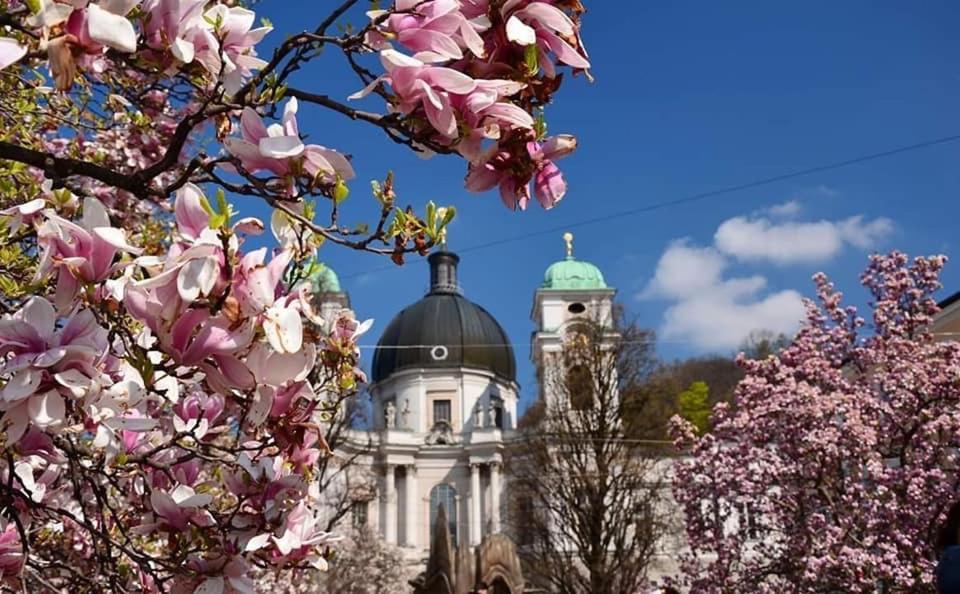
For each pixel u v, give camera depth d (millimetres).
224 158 2645
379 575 42812
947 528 3621
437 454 59719
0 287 3385
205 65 2564
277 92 2727
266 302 2137
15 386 2164
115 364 2736
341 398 3127
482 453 58625
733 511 19859
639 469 30016
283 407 2484
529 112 2369
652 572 32250
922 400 16031
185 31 2465
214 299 2092
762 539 18094
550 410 31391
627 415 30875
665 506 32969
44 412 2236
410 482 58688
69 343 2275
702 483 18375
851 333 18812
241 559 2906
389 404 61281
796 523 16469
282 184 2480
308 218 2645
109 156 6770
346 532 41031
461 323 63594
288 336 2139
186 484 3344
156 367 2203
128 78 4875
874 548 15031
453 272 67750
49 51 2068
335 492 41469
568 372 31750
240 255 2258
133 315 2193
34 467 3475
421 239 2605
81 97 5555
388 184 2629
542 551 30344
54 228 2258
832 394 16875
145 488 3154
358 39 2535
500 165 2393
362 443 51781
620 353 31484
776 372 18844
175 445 3039
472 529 57094
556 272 56750
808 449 15906
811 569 14852
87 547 4691
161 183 6953
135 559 3145
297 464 2949
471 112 2209
